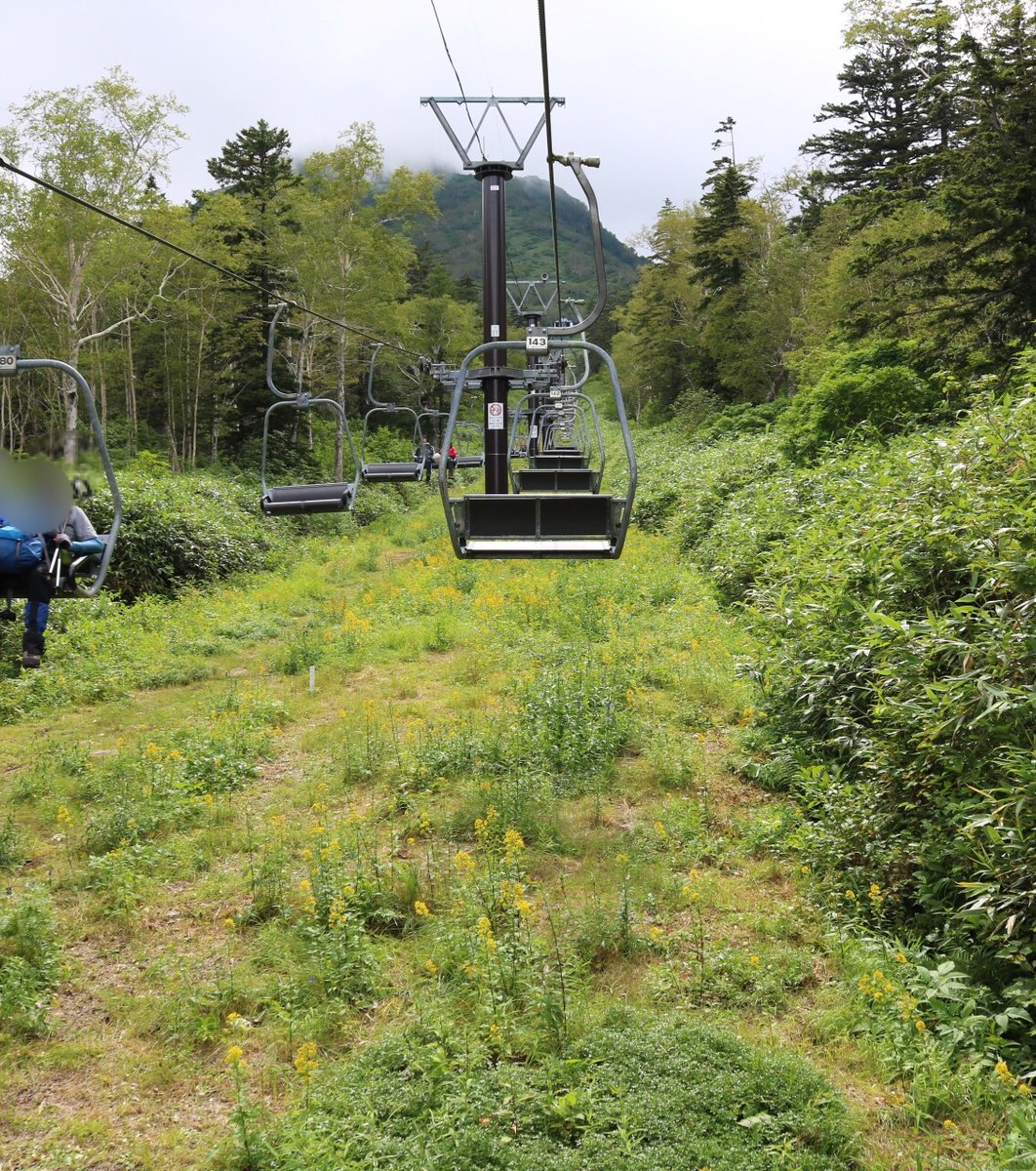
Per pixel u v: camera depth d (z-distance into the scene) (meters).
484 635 13.57
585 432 18.61
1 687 12.05
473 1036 4.77
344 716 10.40
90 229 33.38
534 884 6.55
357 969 5.53
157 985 5.65
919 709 5.55
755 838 7.04
